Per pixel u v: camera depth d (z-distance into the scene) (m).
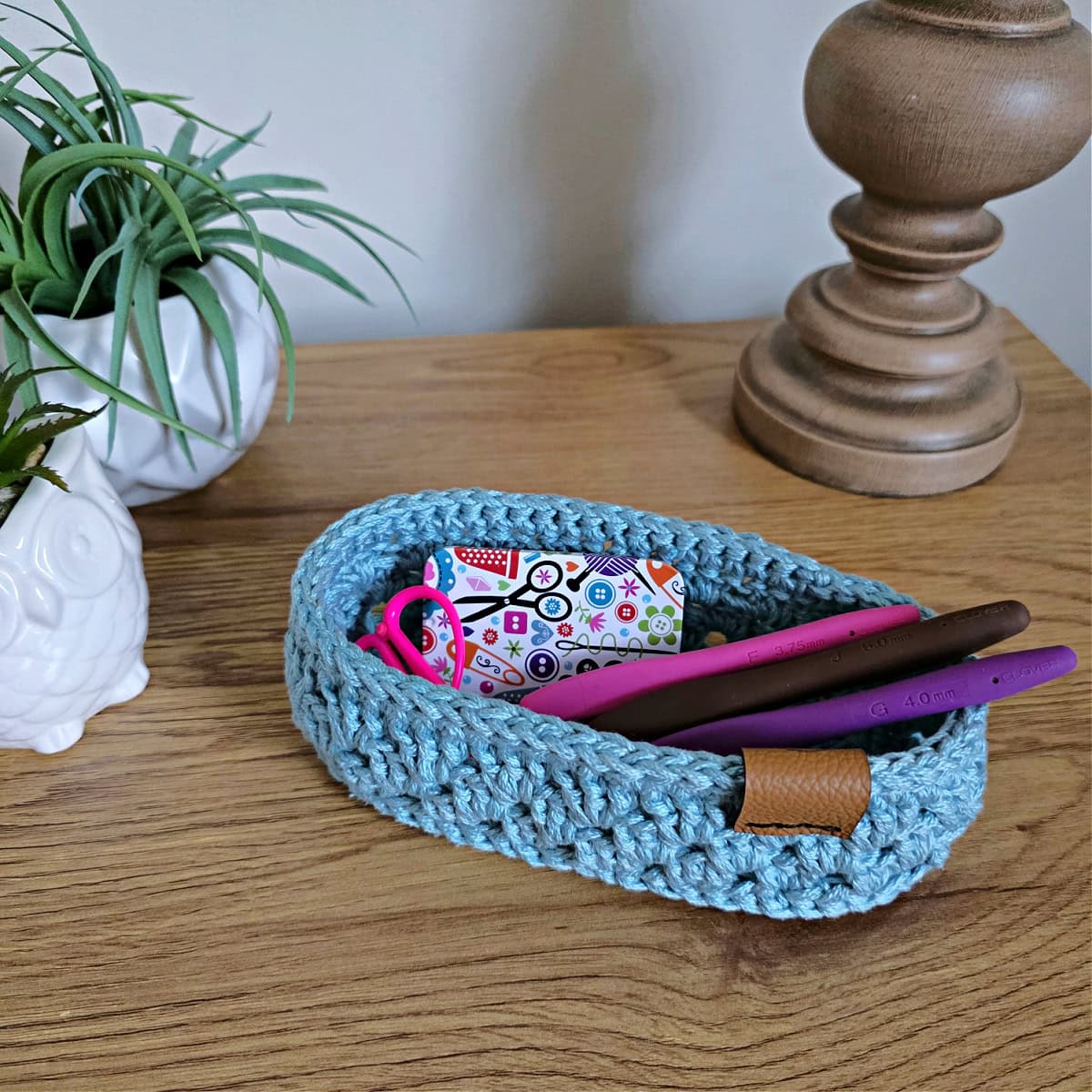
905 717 0.35
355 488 0.55
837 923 0.36
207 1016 0.33
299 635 0.38
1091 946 0.36
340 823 0.39
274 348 0.53
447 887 0.37
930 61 0.44
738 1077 0.32
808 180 0.72
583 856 0.35
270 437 0.58
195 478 0.51
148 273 0.46
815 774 0.32
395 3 0.60
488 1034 0.33
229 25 0.59
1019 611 0.36
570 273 0.73
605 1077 0.32
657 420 0.61
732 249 0.75
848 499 0.56
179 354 0.47
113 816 0.39
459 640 0.40
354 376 0.64
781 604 0.42
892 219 0.51
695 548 0.42
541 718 0.34
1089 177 0.77
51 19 0.56
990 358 0.55
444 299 0.72
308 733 0.39
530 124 0.66
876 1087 0.32
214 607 0.48
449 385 0.63
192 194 0.47
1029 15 0.45
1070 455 0.59
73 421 0.37
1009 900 0.37
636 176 0.69
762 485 0.56
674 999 0.34
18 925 0.36
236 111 0.62
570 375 0.65
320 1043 0.33
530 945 0.36
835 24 0.49
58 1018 0.33
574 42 0.63
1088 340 0.86
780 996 0.34
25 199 0.43
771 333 0.60
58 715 0.40
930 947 0.36
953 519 0.54
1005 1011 0.34
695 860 0.34
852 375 0.55
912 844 0.33
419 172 0.66
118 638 0.40
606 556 0.42
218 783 0.41
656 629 0.41
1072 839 0.39
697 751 0.34
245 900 0.37
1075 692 0.45
